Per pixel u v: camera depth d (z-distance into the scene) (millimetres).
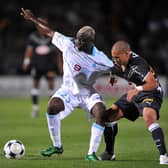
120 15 123375
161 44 122625
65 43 32969
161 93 31406
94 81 33469
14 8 122750
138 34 121750
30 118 65812
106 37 121188
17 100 96125
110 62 32594
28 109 78812
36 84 69375
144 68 31062
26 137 46438
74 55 32625
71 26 120375
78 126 57438
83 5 128750
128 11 123750
